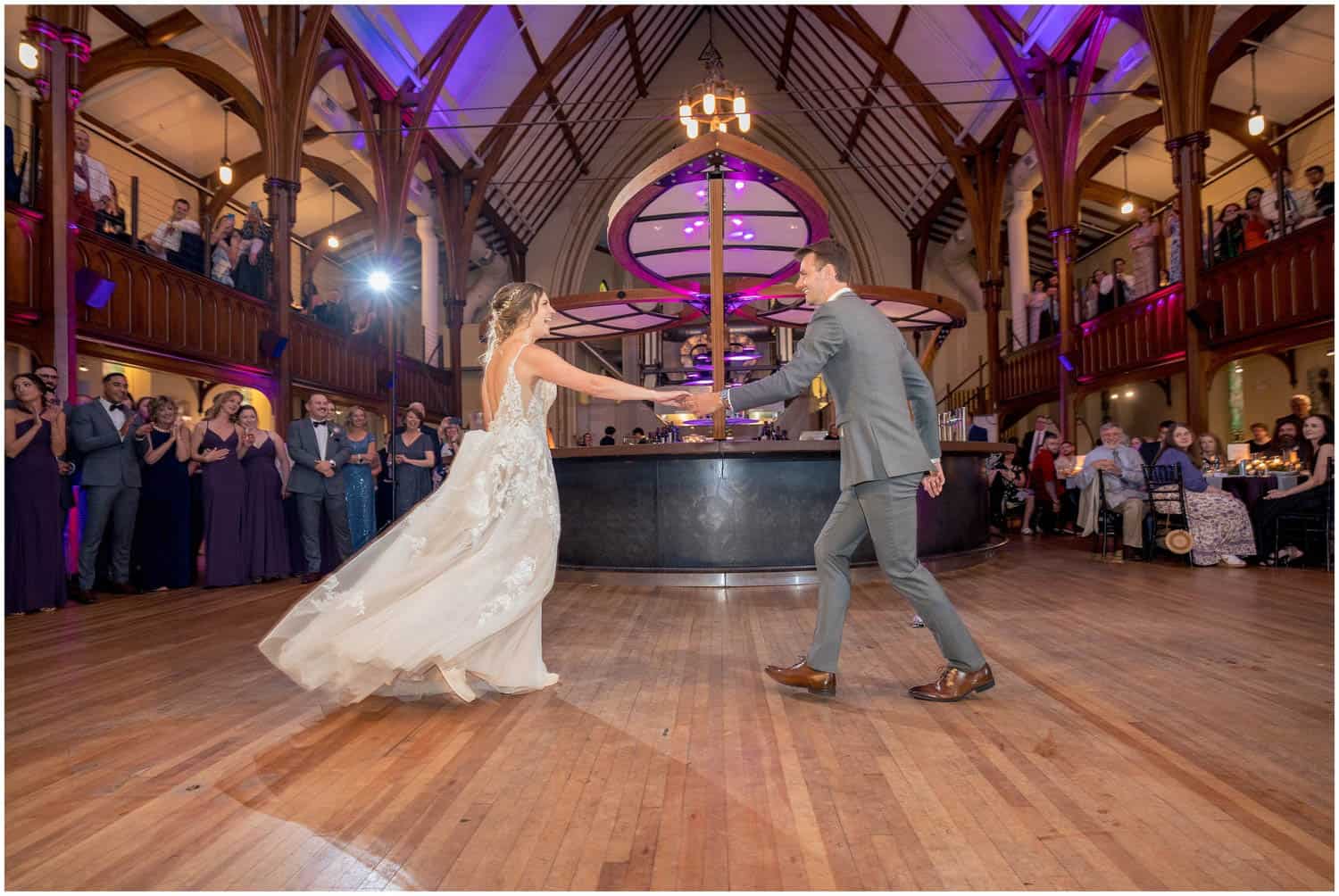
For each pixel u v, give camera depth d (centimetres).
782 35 1769
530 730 226
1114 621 380
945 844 152
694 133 915
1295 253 793
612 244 675
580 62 1575
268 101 942
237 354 920
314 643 240
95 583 524
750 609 437
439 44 1229
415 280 2000
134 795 181
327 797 179
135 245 781
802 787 181
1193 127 920
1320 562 590
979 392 1634
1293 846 149
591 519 577
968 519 632
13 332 615
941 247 1989
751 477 542
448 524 255
